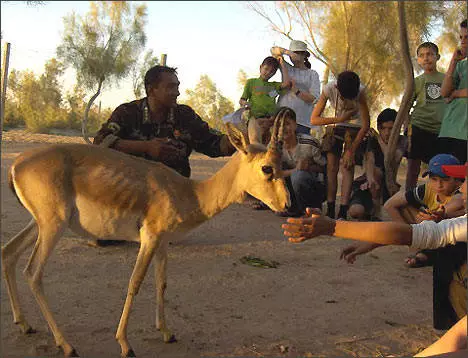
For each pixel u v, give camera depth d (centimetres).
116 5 1973
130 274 591
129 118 634
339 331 466
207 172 1525
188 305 514
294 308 516
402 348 438
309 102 977
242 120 815
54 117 2891
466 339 238
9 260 442
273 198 438
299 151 900
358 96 853
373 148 899
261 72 965
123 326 406
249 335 453
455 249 407
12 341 427
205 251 700
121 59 1967
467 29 648
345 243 768
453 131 729
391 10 1972
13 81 2991
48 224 423
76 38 1942
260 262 649
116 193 424
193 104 2577
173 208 429
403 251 739
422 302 542
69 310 488
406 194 583
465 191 292
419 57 870
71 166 430
